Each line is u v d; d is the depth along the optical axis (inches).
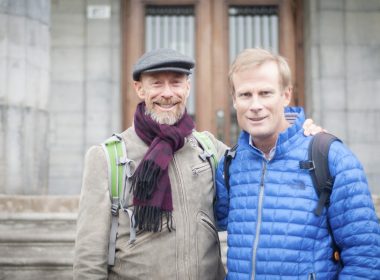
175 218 83.1
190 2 259.6
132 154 86.6
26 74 186.4
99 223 83.4
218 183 87.3
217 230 92.7
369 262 72.2
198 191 86.0
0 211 167.0
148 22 260.1
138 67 87.0
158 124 85.7
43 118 192.9
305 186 75.4
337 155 75.5
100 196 84.3
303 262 73.4
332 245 76.0
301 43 258.4
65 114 245.9
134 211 82.0
